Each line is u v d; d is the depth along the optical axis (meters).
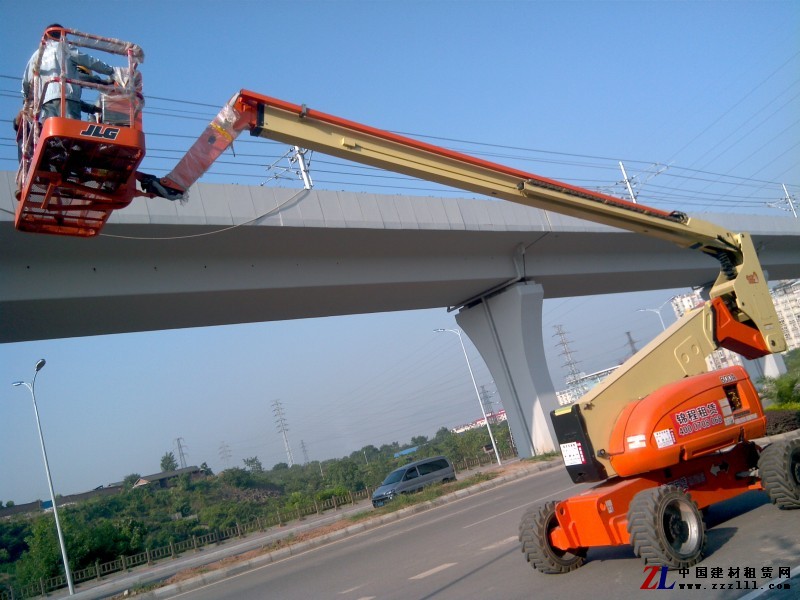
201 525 43.41
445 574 9.46
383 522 20.17
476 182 8.08
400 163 7.59
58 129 5.61
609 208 8.85
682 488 7.89
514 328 29.45
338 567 12.68
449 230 23.41
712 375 8.22
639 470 7.41
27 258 16.67
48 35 6.21
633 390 8.04
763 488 8.40
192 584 15.64
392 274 24.44
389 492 27.42
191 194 17.66
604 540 7.16
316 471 79.75
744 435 8.19
